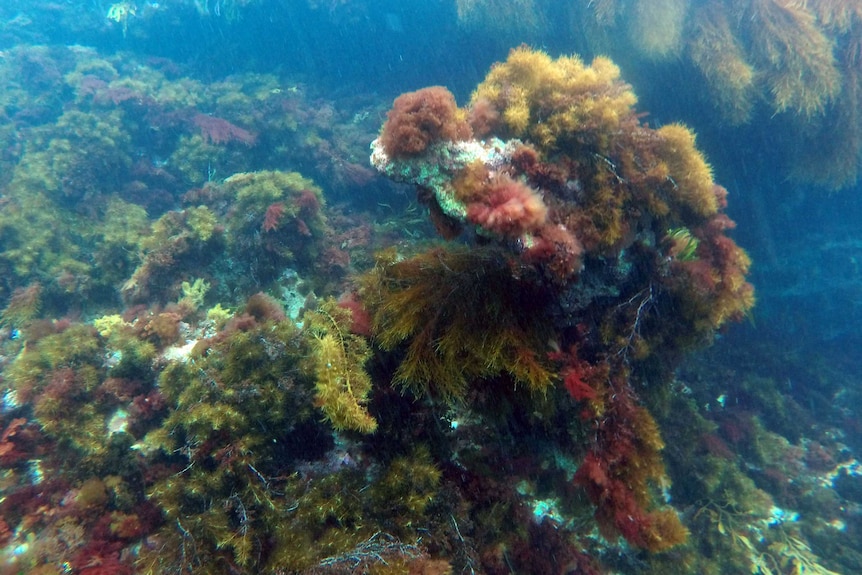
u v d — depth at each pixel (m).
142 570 0.50
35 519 0.57
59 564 0.53
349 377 0.50
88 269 0.99
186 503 0.55
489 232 0.49
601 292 0.57
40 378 0.68
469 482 0.58
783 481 0.92
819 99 0.94
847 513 0.90
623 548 0.65
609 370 0.56
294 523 0.51
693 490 0.80
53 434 0.62
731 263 0.60
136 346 0.70
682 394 0.94
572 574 0.60
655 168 0.57
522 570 0.56
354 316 0.57
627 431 0.53
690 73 1.05
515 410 0.58
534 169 0.55
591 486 0.53
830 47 0.93
